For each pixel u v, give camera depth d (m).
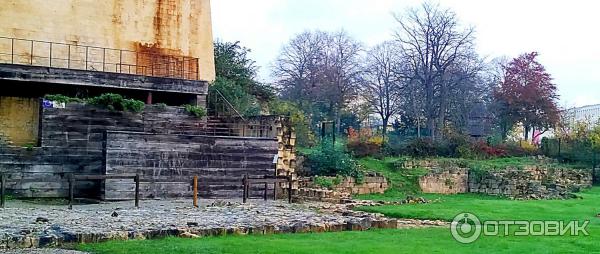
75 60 35.72
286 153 35.81
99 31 36.66
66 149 30.81
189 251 15.19
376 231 19.84
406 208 27.09
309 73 80.44
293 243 16.58
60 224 19.23
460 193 43.56
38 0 34.78
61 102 30.92
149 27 38.50
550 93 69.88
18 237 16.08
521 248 15.92
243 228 18.83
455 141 51.84
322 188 35.62
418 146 49.91
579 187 43.81
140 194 30.31
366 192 39.44
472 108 79.50
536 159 51.12
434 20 67.50
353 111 78.69
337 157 39.91
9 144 31.44
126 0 37.75
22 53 34.09
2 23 33.69
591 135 52.00
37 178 30.03
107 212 23.61
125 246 15.89
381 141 49.69
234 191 32.81
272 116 35.62
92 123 31.59
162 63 38.78
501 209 26.69
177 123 34.31
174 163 31.31
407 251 15.30
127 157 30.22
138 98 36.00
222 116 38.62
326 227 19.91
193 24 40.16
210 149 32.28
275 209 26.25
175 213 23.67
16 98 33.25
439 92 69.31
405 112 75.56
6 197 28.89
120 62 37.22
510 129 70.12
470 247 16.11
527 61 70.38
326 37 81.88
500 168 45.62
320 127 70.25
